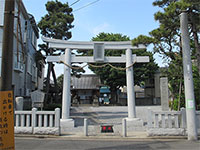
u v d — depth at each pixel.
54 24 21.62
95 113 20.20
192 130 9.23
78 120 15.64
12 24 5.64
